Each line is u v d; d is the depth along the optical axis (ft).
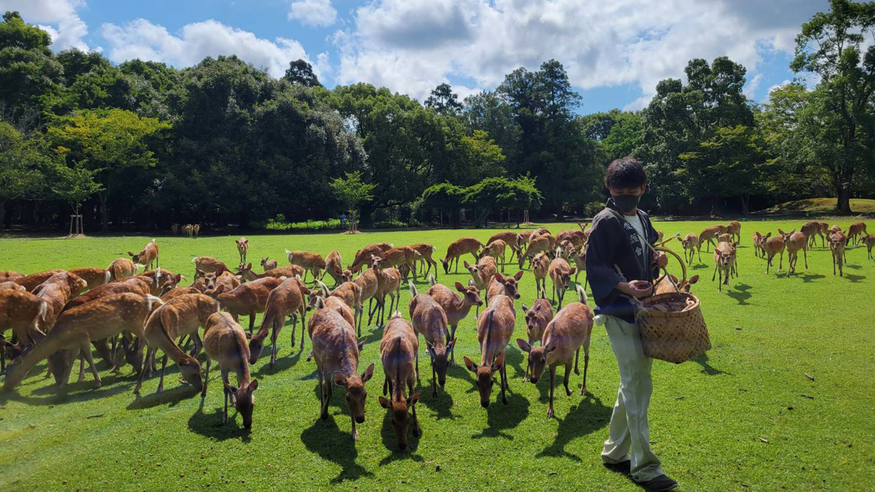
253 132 148.25
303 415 20.12
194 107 144.97
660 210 216.33
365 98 205.05
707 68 192.13
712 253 72.38
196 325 27.12
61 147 127.13
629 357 13.78
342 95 207.31
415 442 17.60
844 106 150.20
